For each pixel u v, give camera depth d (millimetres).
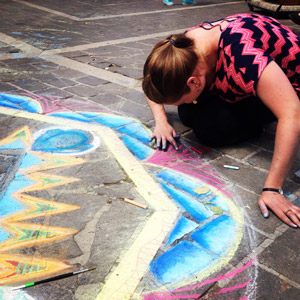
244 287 1481
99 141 2600
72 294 1442
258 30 1822
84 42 5445
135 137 2676
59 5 8742
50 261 1592
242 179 2203
